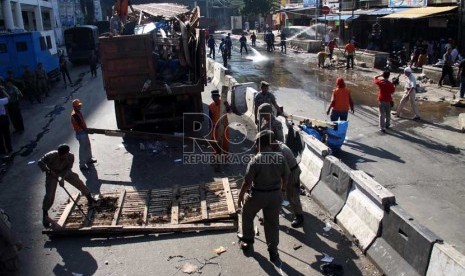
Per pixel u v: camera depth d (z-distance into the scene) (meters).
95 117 14.48
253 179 5.45
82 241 6.46
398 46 25.86
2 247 5.59
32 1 38.22
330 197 7.18
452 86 18.00
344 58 28.39
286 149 6.26
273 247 5.69
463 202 7.54
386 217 5.53
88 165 9.61
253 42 42.56
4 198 8.13
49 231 6.50
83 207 7.35
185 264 5.77
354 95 17.50
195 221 6.77
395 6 27.33
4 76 19.67
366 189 6.02
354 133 11.84
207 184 8.02
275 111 10.11
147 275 5.56
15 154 10.87
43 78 18.86
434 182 8.41
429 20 24.00
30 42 19.58
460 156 9.83
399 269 5.08
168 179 8.68
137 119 11.82
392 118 13.36
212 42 31.66
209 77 21.84
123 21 16.56
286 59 31.11
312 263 5.70
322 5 38.72
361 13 29.44
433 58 22.77
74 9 55.78
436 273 4.52
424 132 11.80
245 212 5.79
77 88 21.38
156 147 10.77
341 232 6.48
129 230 6.54
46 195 6.75
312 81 21.09
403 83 19.83
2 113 10.71
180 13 15.88
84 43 31.94
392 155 9.98
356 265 5.61
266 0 56.94
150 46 10.60
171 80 11.87
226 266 5.70
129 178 8.80
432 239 4.65
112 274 5.61
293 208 6.59
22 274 5.66
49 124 13.91
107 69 10.58
